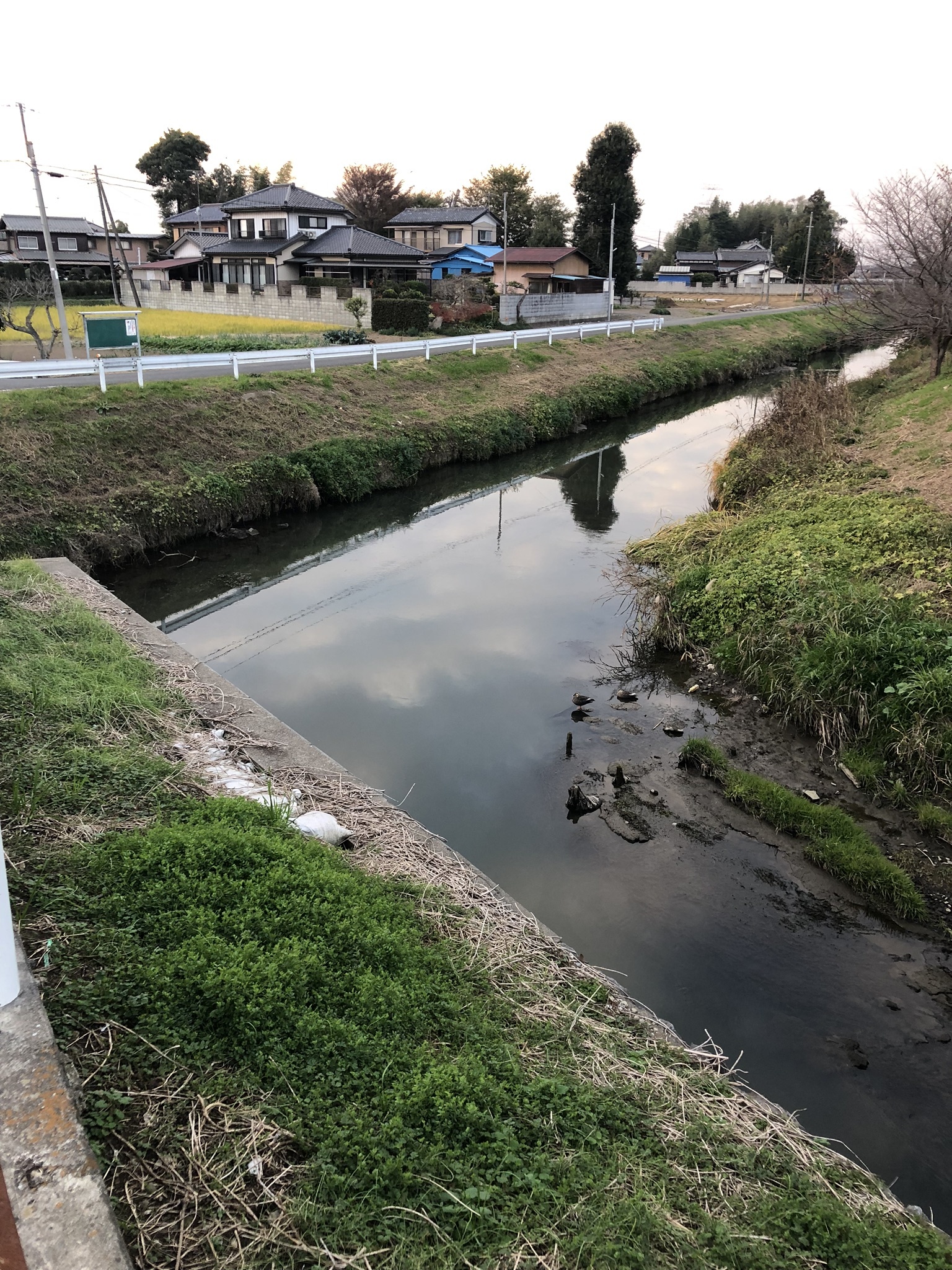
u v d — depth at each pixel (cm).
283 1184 269
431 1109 301
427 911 450
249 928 368
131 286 4369
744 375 3388
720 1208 299
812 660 830
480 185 7194
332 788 584
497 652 1042
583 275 5322
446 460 1928
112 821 449
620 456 2130
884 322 2381
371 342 3169
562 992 422
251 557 1374
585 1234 266
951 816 680
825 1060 487
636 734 842
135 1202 256
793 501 1284
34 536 1192
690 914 605
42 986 323
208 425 1579
